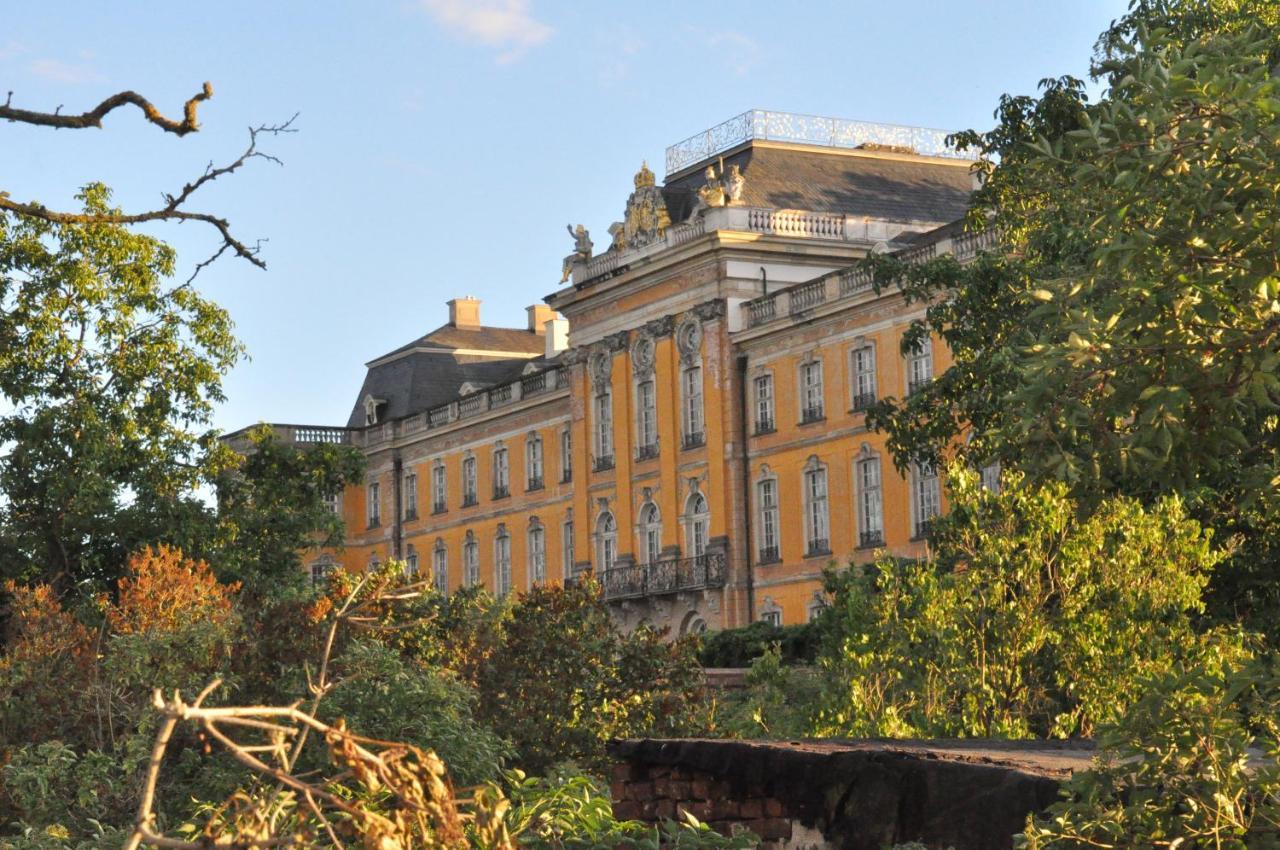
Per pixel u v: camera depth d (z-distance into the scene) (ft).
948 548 61.87
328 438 260.21
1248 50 30.45
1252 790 23.27
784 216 185.68
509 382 229.04
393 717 51.60
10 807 52.75
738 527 182.80
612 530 203.62
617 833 29.30
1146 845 22.76
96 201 118.52
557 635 65.98
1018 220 90.02
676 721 65.26
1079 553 58.18
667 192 194.29
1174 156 29.76
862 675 58.18
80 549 121.08
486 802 15.05
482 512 235.40
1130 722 23.32
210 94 38.22
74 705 58.59
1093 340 29.94
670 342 192.24
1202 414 30.58
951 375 91.56
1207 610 70.79
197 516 123.24
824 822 31.42
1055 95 89.92
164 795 50.80
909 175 201.57
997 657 57.88
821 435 173.47
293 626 58.13
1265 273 28.94
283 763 13.75
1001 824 27.84
